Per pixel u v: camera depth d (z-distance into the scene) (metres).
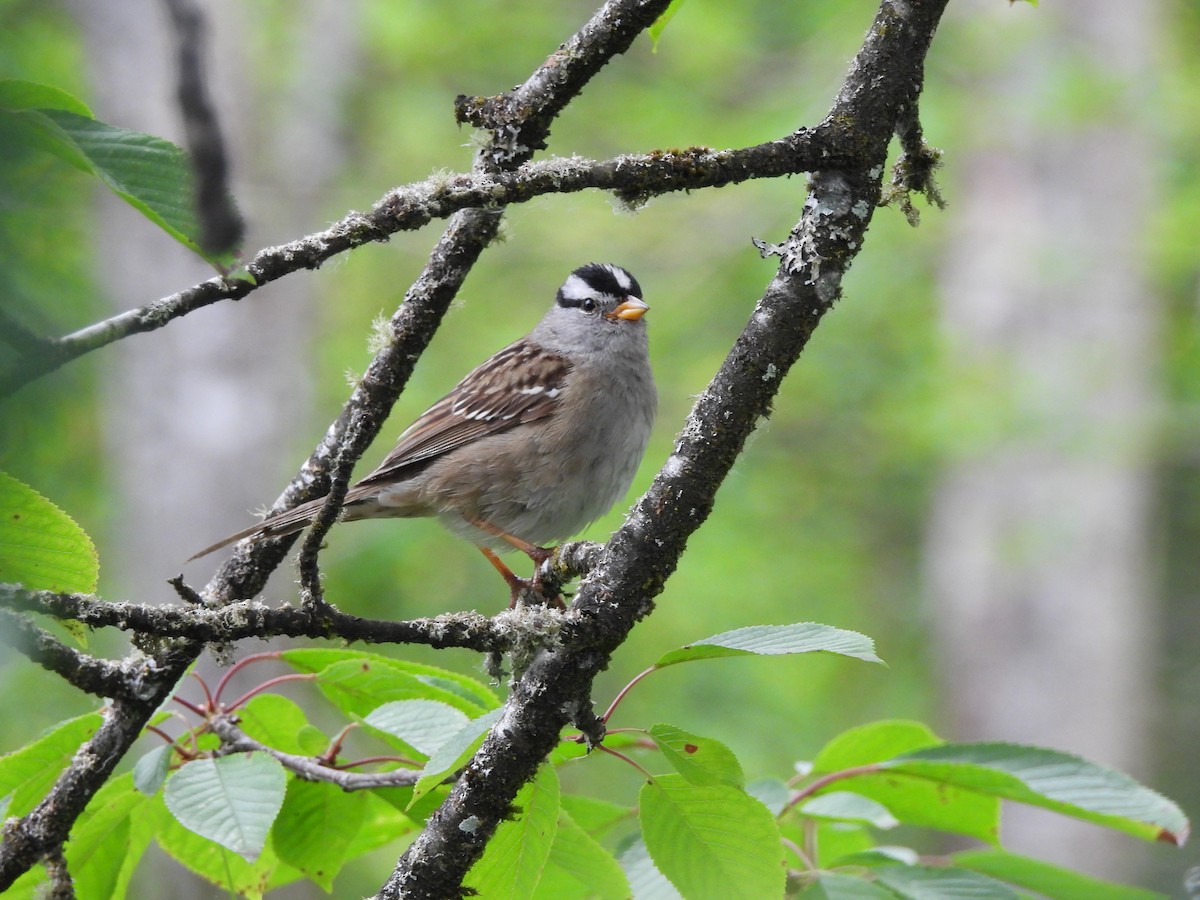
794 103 15.77
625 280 7.75
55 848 4.18
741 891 3.94
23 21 8.34
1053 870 4.70
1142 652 15.75
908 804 4.92
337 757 4.95
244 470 13.65
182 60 2.94
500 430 7.34
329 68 16.36
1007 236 16.23
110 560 13.48
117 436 13.40
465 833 3.77
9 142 2.89
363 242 3.70
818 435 18.69
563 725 3.77
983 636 15.95
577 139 18.30
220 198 2.98
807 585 17.97
